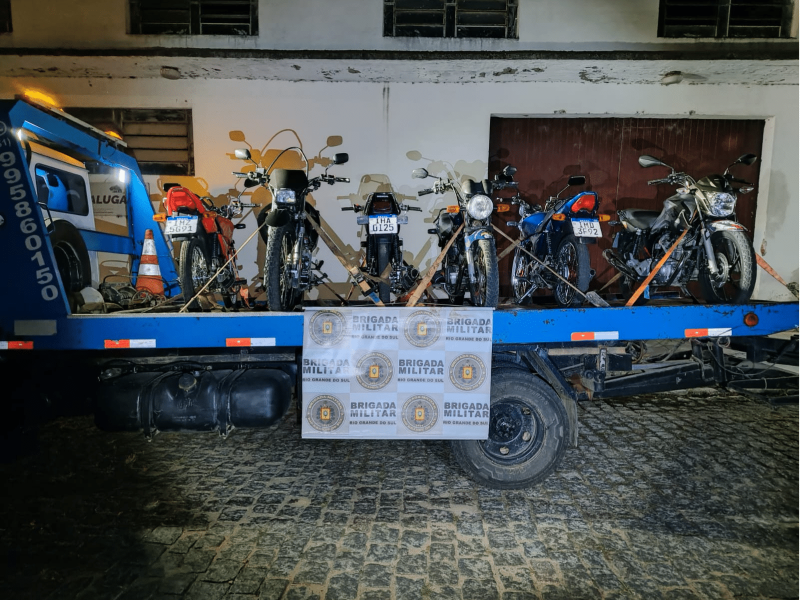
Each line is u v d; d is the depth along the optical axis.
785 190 7.66
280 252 3.74
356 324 2.95
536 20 7.19
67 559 2.53
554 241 4.34
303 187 3.84
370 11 7.17
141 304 4.45
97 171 4.70
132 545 2.65
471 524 2.85
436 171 7.52
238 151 4.39
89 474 3.46
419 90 7.39
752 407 4.84
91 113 7.46
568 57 6.70
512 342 3.06
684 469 3.53
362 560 2.52
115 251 4.73
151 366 3.23
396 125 7.45
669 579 2.38
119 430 3.08
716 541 2.68
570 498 3.14
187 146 7.55
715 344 3.57
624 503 3.08
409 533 2.76
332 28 7.20
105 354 3.15
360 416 2.97
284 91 7.36
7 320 2.89
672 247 3.75
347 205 7.54
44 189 3.74
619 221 4.75
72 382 3.17
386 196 4.18
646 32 7.21
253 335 2.99
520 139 7.76
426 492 3.22
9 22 7.23
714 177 3.91
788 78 7.18
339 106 7.40
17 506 3.04
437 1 7.36
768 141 7.64
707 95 7.39
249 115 7.39
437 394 2.98
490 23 7.41
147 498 3.13
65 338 2.91
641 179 7.86
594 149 7.79
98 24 7.17
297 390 3.18
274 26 7.18
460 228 3.84
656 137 7.77
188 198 4.07
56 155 3.96
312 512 2.97
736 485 3.30
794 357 3.76
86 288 3.87
